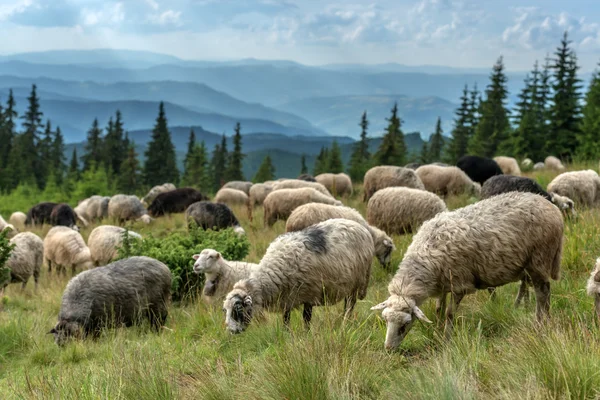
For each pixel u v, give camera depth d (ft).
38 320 29.91
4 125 284.00
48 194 183.01
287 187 60.75
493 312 19.36
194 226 39.01
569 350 13.04
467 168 64.18
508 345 15.42
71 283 26.91
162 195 76.59
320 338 15.88
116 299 26.89
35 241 42.45
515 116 172.04
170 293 29.32
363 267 22.97
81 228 71.67
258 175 296.92
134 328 26.81
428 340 17.94
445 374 12.56
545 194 36.40
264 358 16.01
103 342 25.16
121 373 15.39
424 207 37.45
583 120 122.62
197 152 255.70
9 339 26.32
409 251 19.29
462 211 19.38
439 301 19.69
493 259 18.06
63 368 21.22
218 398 14.15
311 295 21.85
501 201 19.01
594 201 42.57
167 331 26.86
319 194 50.03
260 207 74.84
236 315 20.72
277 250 22.12
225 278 28.63
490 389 12.34
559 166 92.12
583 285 20.98
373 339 18.28
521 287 21.15
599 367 12.21
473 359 14.35
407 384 13.20
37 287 43.42
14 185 245.86
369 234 23.75
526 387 11.71
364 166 207.72
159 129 264.11
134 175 237.86
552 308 19.51
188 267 33.83
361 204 61.16
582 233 27.58
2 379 21.42
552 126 136.05
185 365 18.61
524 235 18.07
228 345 20.75
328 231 22.49
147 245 37.22
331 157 258.78
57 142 305.73
